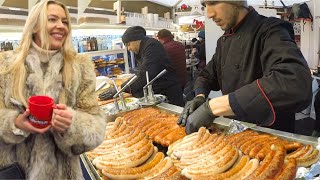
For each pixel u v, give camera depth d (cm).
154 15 539
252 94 128
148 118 238
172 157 163
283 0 566
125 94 353
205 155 154
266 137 172
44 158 139
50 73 143
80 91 154
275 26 165
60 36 148
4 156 136
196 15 683
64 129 131
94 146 147
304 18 510
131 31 369
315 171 131
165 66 360
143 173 142
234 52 197
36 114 122
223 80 213
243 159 143
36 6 144
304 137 168
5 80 136
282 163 127
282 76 125
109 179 142
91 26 332
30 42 143
